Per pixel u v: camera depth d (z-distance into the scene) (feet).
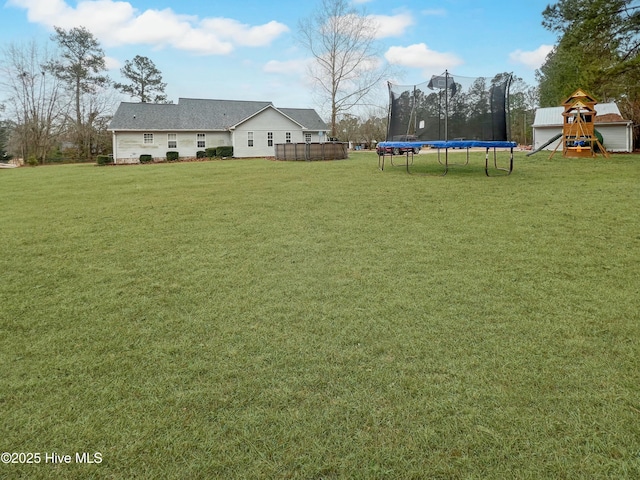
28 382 6.82
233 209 21.30
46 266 13.00
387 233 15.75
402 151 69.77
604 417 5.64
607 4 43.60
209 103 92.94
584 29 44.83
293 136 91.35
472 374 6.72
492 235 14.96
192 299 10.11
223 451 5.26
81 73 111.75
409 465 4.97
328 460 5.08
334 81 93.56
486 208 19.38
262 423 5.74
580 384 6.37
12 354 7.74
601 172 30.89
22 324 8.96
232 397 6.32
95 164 84.89
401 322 8.58
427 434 5.45
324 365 7.11
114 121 81.71
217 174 40.16
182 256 13.67
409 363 7.10
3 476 4.92
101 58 115.44
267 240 15.30
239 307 9.57
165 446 5.36
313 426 5.66
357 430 5.57
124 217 20.34
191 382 6.73
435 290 10.21
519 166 37.17
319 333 8.23
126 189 31.09
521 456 5.05
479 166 38.40
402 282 10.79
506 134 29.37
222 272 11.98
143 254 14.05
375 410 5.94
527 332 8.01
